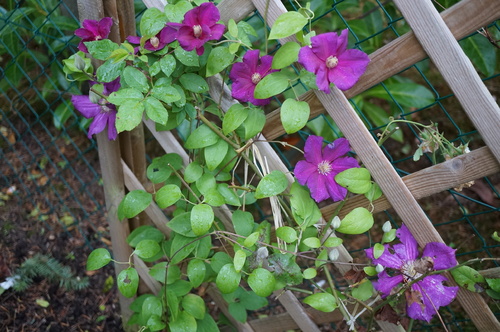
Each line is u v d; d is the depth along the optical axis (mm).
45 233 1457
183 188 991
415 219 834
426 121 1588
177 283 1002
